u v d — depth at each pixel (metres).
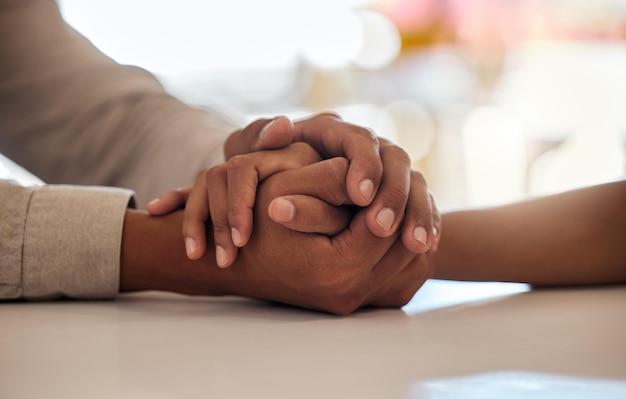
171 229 0.73
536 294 0.76
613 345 0.50
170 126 1.08
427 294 0.78
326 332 0.56
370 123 2.43
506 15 2.33
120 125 1.12
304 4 2.47
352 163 0.64
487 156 2.34
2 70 1.16
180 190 0.75
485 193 2.33
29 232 0.72
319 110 2.46
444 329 0.57
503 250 0.80
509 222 0.82
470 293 0.78
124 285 0.73
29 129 1.16
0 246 0.71
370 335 0.55
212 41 2.57
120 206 0.73
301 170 0.64
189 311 0.68
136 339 0.54
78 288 0.73
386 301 0.69
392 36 2.41
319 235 0.63
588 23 2.29
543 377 0.41
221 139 1.02
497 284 0.84
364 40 2.44
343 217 0.64
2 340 0.53
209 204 0.69
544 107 2.31
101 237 0.72
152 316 0.64
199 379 0.42
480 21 2.35
